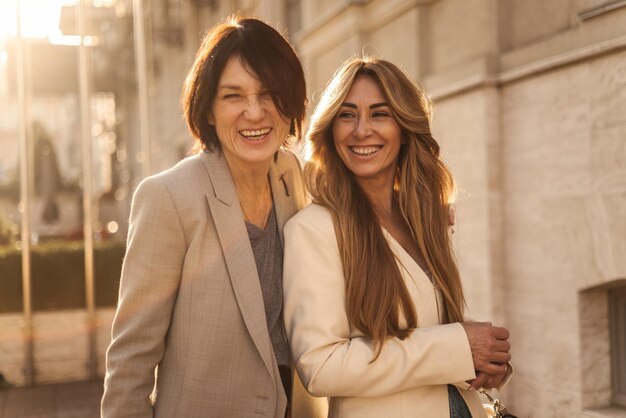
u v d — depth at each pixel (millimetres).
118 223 14188
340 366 1882
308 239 2002
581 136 3777
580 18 3777
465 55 4922
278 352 2061
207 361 1866
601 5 3672
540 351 4188
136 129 14453
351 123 2084
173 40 13852
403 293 2000
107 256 7680
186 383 1868
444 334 1942
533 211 4207
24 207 6980
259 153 1942
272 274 2066
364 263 1989
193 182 1913
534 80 4164
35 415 5691
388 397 1960
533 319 4238
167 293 1872
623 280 3574
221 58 1910
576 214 3828
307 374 1904
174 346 1900
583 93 3756
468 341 1940
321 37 7191
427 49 5461
